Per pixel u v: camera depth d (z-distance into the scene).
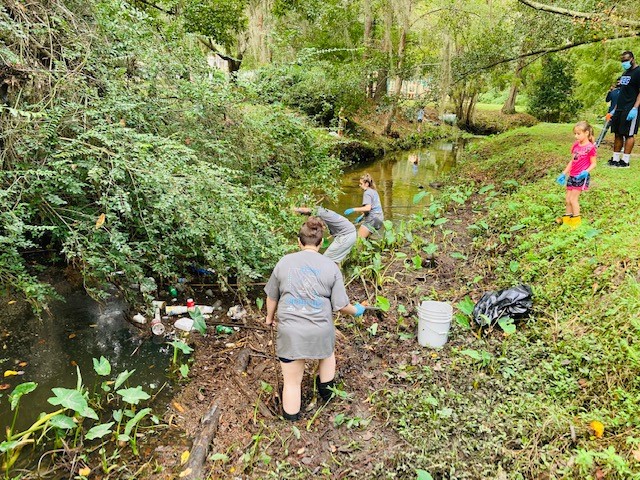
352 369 3.79
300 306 3.10
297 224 6.53
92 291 4.16
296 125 6.49
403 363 3.79
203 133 5.45
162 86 5.29
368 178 6.67
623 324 3.42
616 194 5.93
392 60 14.69
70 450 2.87
